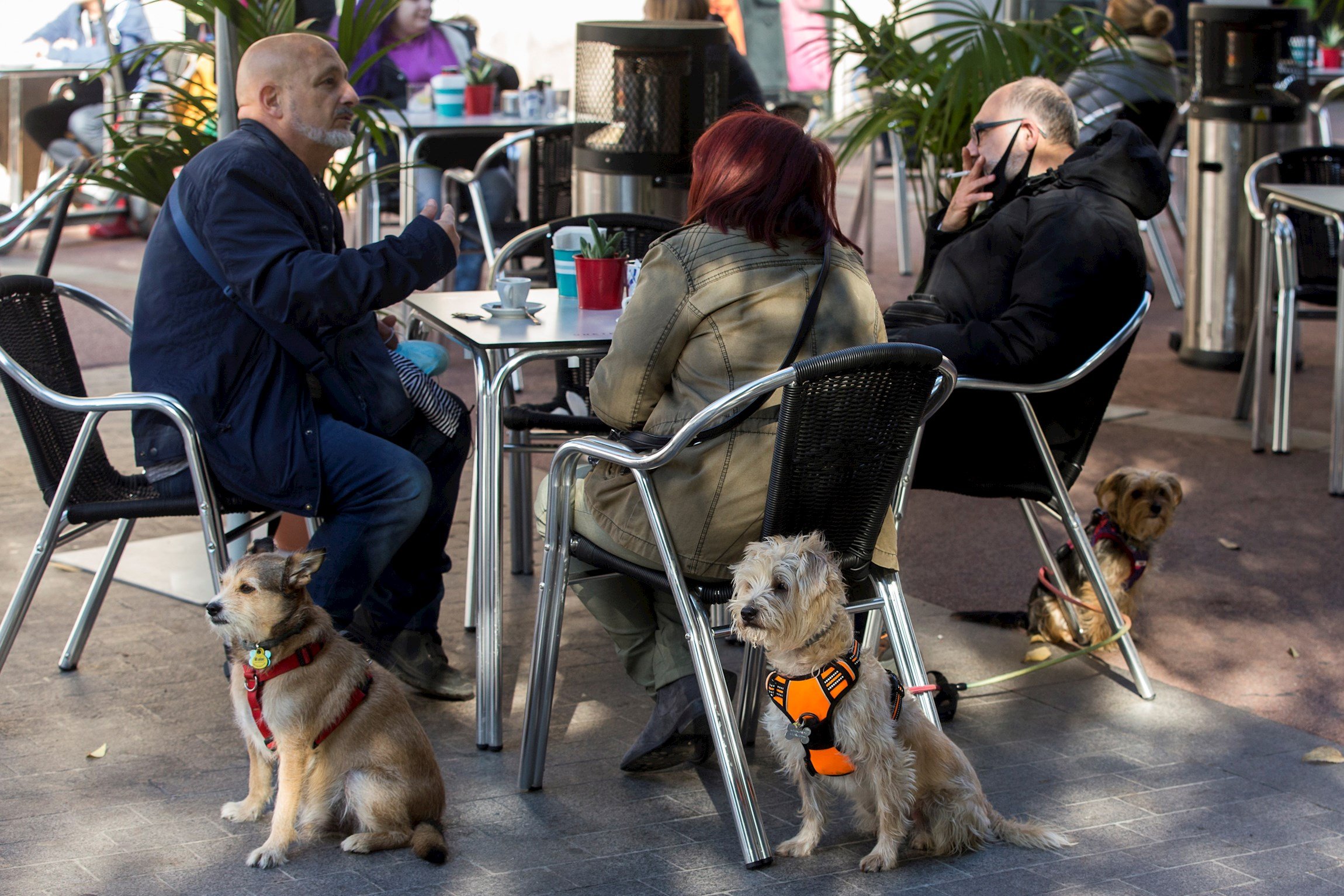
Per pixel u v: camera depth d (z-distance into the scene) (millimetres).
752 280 2869
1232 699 3824
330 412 3588
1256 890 2762
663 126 5902
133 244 10703
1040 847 2926
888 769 2732
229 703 3635
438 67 8883
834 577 2660
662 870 2816
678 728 3105
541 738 3170
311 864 2805
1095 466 6008
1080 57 6320
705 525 2891
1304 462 6070
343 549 3371
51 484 3566
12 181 10547
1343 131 14352
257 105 3461
